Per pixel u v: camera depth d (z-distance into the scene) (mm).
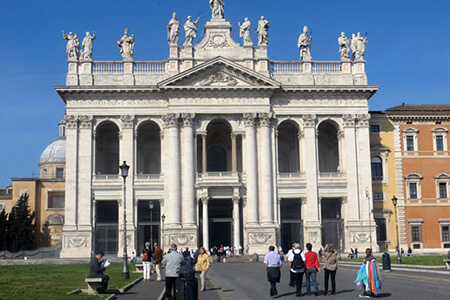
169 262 25891
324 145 86750
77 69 77875
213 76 77000
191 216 75375
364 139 79312
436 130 83312
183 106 76938
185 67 78000
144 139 84562
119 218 76312
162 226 72812
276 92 78500
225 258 71438
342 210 78438
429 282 33156
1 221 92312
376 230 79812
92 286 28906
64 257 74250
